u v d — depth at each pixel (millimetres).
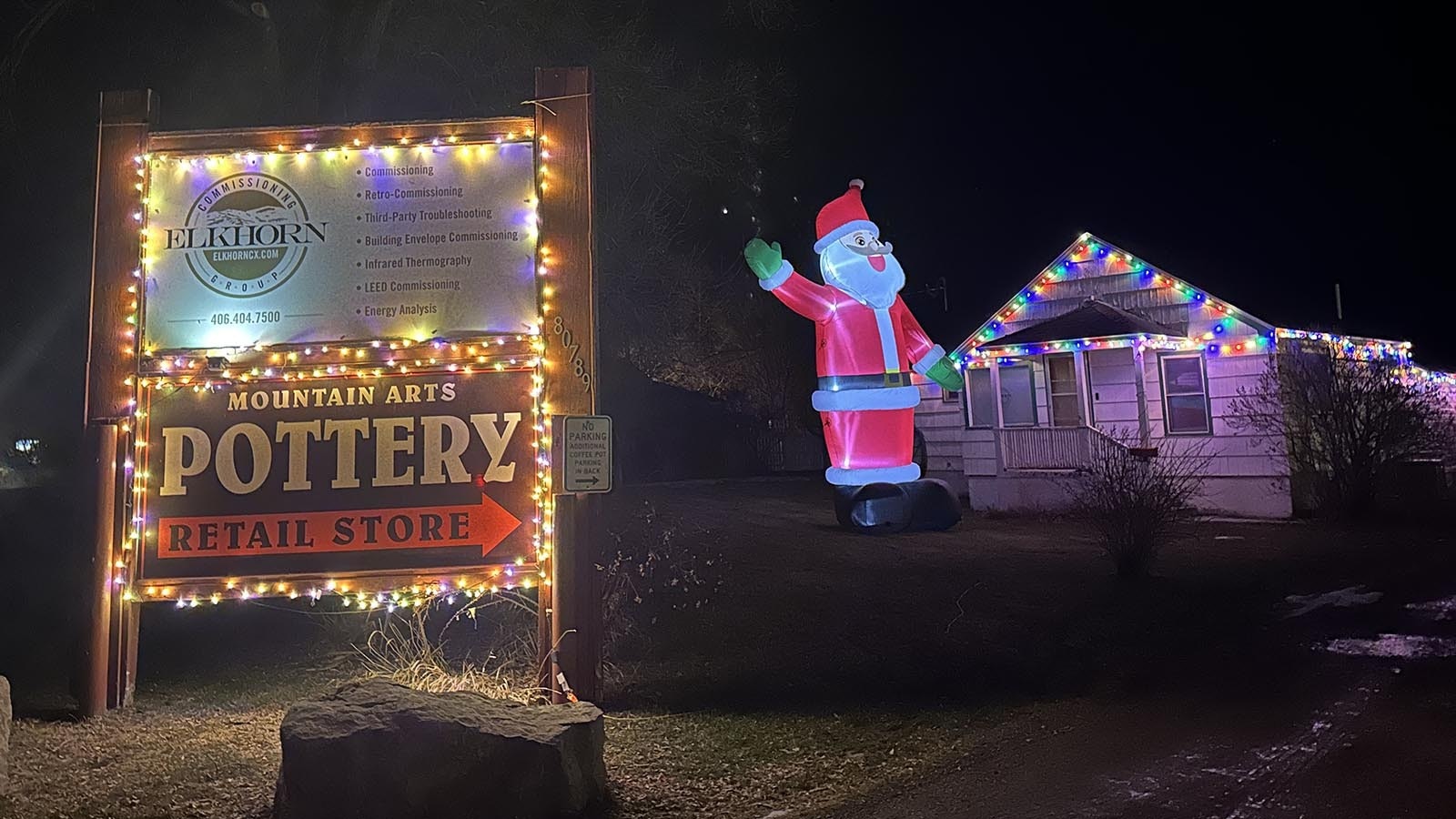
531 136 7152
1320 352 18297
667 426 30281
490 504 6906
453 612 9492
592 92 7121
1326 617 9414
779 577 11828
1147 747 5992
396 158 7164
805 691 7461
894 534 15680
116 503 6949
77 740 6258
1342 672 7508
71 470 18203
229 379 7047
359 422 7008
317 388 7047
